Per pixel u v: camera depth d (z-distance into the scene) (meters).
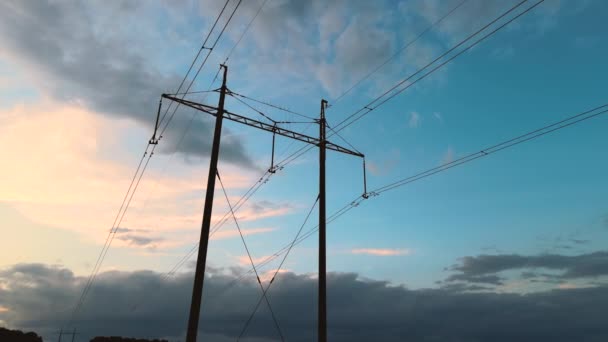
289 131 28.67
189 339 20.58
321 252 25.30
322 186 27.48
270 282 25.23
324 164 28.44
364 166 30.22
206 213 23.72
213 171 24.97
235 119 27.22
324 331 23.12
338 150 29.66
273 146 28.75
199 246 22.88
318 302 23.92
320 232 25.86
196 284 21.88
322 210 26.61
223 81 27.44
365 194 29.06
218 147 25.78
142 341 63.50
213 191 24.44
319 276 24.58
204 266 22.47
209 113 26.55
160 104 25.23
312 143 29.09
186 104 25.64
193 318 21.05
